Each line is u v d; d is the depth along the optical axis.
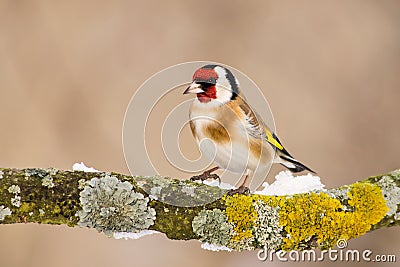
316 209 5.33
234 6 11.02
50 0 10.60
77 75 10.17
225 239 5.21
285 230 5.28
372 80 10.65
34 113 9.79
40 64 10.15
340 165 10.02
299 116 10.29
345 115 10.34
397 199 5.50
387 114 10.35
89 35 10.53
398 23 11.06
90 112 9.96
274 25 10.97
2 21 10.31
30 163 9.51
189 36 10.75
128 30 10.66
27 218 4.95
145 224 5.11
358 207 5.41
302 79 10.60
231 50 10.76
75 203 5.01
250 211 5.25
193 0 10.97
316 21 11.02
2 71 10.00
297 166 6.85
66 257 9.33
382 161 10.03
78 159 9.66
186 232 5.18
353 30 10.95
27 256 9.21
